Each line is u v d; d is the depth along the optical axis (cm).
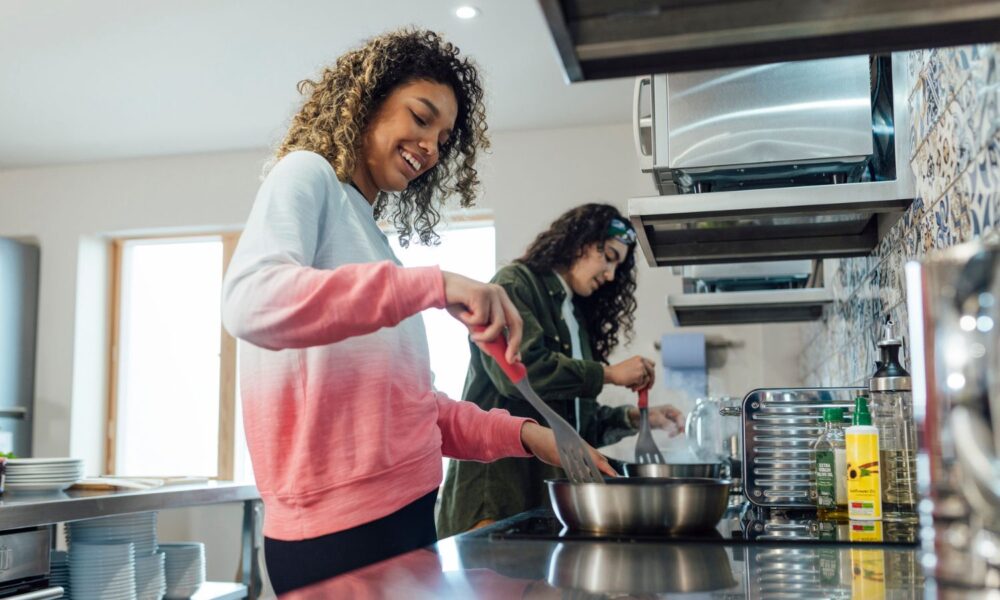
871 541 88
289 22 306
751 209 141
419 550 82
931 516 48
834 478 115
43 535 216
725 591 60
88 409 439
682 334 374
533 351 263
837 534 95
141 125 396
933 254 49
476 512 252
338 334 99
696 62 67
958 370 47
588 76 69
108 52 325
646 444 255
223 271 444
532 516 119
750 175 152
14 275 429
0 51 322
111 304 453
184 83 353
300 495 112
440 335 407
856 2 60
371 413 114
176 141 418
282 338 100
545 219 399
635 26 63
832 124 139
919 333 50
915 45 64
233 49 324
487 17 304
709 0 62
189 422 443
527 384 107
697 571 69
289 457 114
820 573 68
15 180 452
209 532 424
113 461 443
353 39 318
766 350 378
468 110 160
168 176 438
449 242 425
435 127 142
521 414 261
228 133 408
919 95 125
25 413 427
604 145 400
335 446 113
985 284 47
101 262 450
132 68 339
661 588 61
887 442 112
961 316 47
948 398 48
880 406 114
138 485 258
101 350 447
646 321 385
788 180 156
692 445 233
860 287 187
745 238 180
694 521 95
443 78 143
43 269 443
